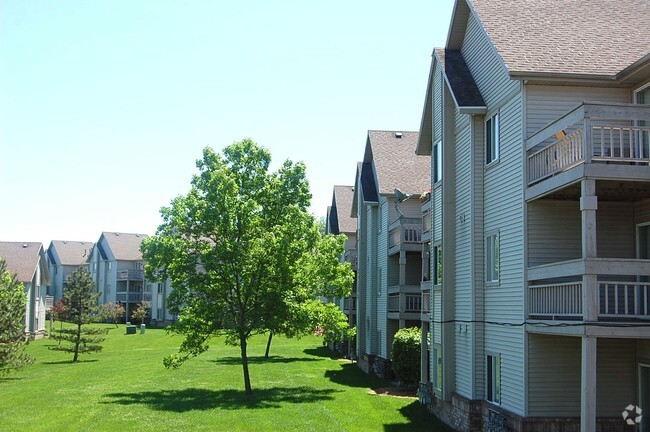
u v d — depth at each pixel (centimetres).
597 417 1659
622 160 1413
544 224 1719
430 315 2489
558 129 1544
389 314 3541
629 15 1959
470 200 2064
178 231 2983
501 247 1875
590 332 1385
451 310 2225
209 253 2834
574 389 1680
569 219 1725
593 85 1719
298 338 3069
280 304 2902
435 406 2383
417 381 2970
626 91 1723
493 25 1881
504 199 1861
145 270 3016
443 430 2125
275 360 4531
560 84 1717
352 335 3159
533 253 1709
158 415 2377
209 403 2650
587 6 2000
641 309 1666
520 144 1745
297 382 3331
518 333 1738
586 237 1409
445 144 2270
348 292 3130
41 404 2641
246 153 3041
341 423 2223
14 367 2900
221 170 2909
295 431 2100
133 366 4131
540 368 1683
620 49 1772
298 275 2902
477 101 2033
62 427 2167
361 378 3547
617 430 1655
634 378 1677
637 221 1717
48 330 7669
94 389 3081
